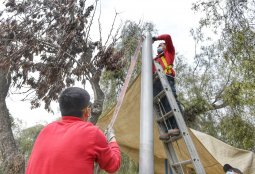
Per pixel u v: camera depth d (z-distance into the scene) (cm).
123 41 991
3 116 1105
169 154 563
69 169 254
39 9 865
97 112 825
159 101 570
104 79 1245
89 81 848
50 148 263
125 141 800
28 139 1586
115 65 862
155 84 579
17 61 844
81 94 287
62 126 277
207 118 1680
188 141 511
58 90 841
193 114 1650
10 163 1030
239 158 1016
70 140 262
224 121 1523
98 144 266
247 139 1470
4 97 1101
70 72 845
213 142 1032
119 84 1227
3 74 1059
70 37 825
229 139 1525
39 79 853
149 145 470
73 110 283
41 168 260
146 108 502
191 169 905
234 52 1384
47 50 864
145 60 541
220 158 1002
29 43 840
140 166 459
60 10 848
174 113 521
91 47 862
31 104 855
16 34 844
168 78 591
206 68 1747
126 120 751
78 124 274
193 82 1738
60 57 839
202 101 1622
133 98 708
